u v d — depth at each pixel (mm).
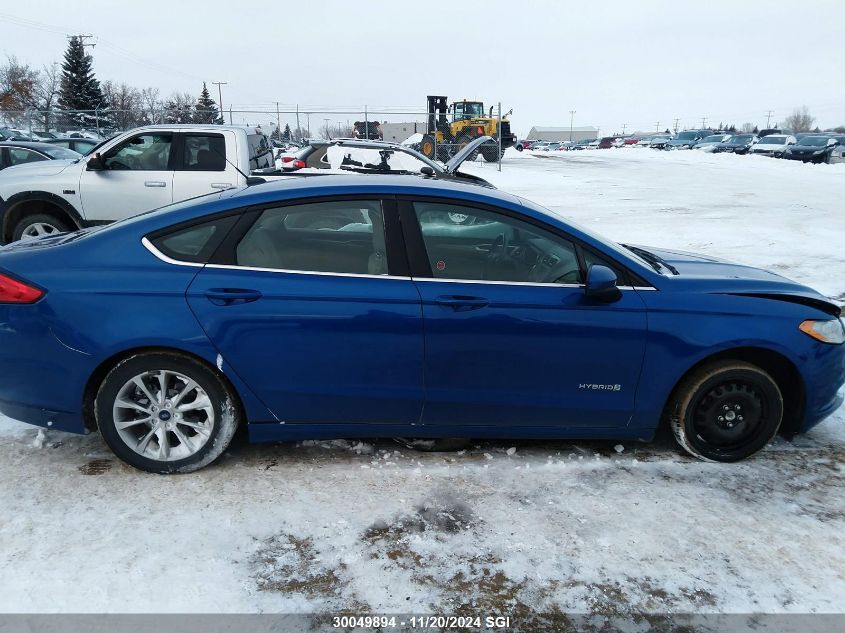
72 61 56812
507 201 3336
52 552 2594
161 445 3164
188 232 3162
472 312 3107
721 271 3785
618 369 3238
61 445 3496
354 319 3070
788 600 2453
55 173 7789
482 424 3318
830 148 32281
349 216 3215
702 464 3480
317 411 3211
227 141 7934
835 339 3443
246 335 3049
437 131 27891
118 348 3010
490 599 2430
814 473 3418
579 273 3281
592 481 3281
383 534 2795
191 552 2627
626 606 2410
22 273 3072
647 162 33750
